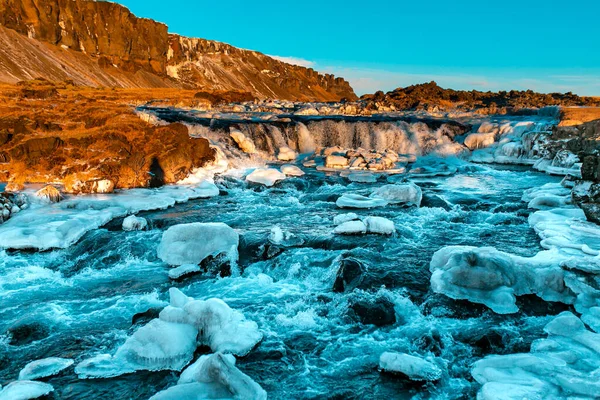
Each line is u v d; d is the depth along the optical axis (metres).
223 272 9.48
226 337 6.77
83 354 6.75
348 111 33.06
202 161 18.69
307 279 9.30
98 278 9.38
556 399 5.40
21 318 7.73
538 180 18.25
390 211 13.72
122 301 8.38
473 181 18.20
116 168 15.36
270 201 15.17
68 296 8.64
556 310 7.73
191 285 9.04
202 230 10.19
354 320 7.56
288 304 8.16
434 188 16.89
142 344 6.53
